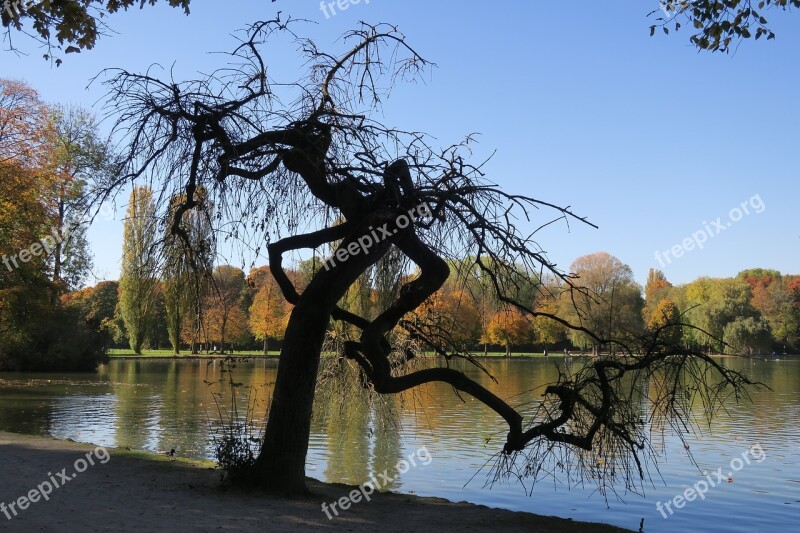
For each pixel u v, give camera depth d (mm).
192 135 8164
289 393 9227
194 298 8844
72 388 33656
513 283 8883
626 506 11703
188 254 8648
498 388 32656
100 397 28953
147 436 17969
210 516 7754
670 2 8859
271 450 9281
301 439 9289
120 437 17797
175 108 8258
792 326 69750
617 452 8844
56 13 7801
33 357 45062
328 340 11766
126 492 9086
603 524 9055
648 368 8602
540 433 8852
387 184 8797
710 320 63750
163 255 8523
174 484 9719
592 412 8547
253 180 8688
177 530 7059
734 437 18578
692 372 8578
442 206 8586
